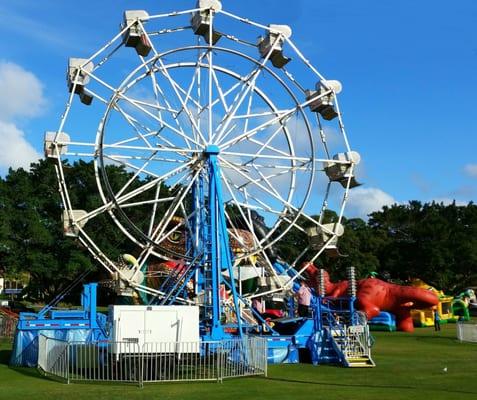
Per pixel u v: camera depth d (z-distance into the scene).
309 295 31.67
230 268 25.47
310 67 31.52
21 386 17.70
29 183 63.91
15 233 59.22
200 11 28.45
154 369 19.83
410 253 79.06
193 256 27.38
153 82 29.05
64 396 15.65
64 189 27.83
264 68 29.11
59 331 25.05
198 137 28.30
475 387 17.30
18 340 24.42
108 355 20.22
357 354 24.02
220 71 29.67
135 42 28.06
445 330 46.75
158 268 43.22
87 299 26.75
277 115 30.08
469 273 78.12
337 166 31.23
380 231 88.25
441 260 75.44
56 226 61.44
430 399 14.99
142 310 20.20
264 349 20.55
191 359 20.34
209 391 16.50
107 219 62.31
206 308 24.69
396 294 46.59
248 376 20.03
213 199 26.03
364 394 15.89
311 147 29.84
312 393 16.11
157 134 30.03
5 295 81.31
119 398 15.29
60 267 59.56
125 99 27.20
